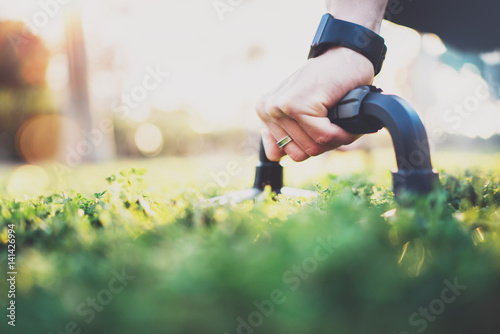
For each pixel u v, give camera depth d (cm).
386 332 88
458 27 123
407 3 118
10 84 840
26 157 870
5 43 793
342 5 107
